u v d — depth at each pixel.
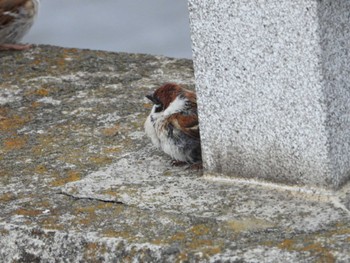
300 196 9.50
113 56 15.84
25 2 18.30
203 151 10.17
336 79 9.14
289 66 9.14
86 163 11.38
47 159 11.63
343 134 9.34
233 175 10.02
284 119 9.38
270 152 9.61
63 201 10.22
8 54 16.06
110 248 9.10
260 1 9.12
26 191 10.63
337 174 9.34
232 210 9.48
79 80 14.73
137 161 11.23
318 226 8.91
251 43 9.32
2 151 12.05
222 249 8.68
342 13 9.07
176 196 9.98
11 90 14.39
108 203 10.03
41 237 9.48
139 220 9.51
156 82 14.54
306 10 8.86
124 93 14.02
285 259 8.35
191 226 9.24
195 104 10.48
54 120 13.06
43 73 15.13
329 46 8.98
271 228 9.00
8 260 9.67
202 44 9.67
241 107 9.64
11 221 9.74
